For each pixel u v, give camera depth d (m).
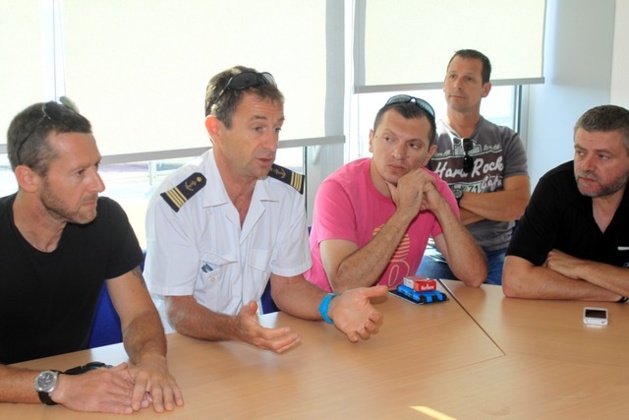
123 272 1.74
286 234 2.00
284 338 1.57
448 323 1.83
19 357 1.67
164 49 2.46
